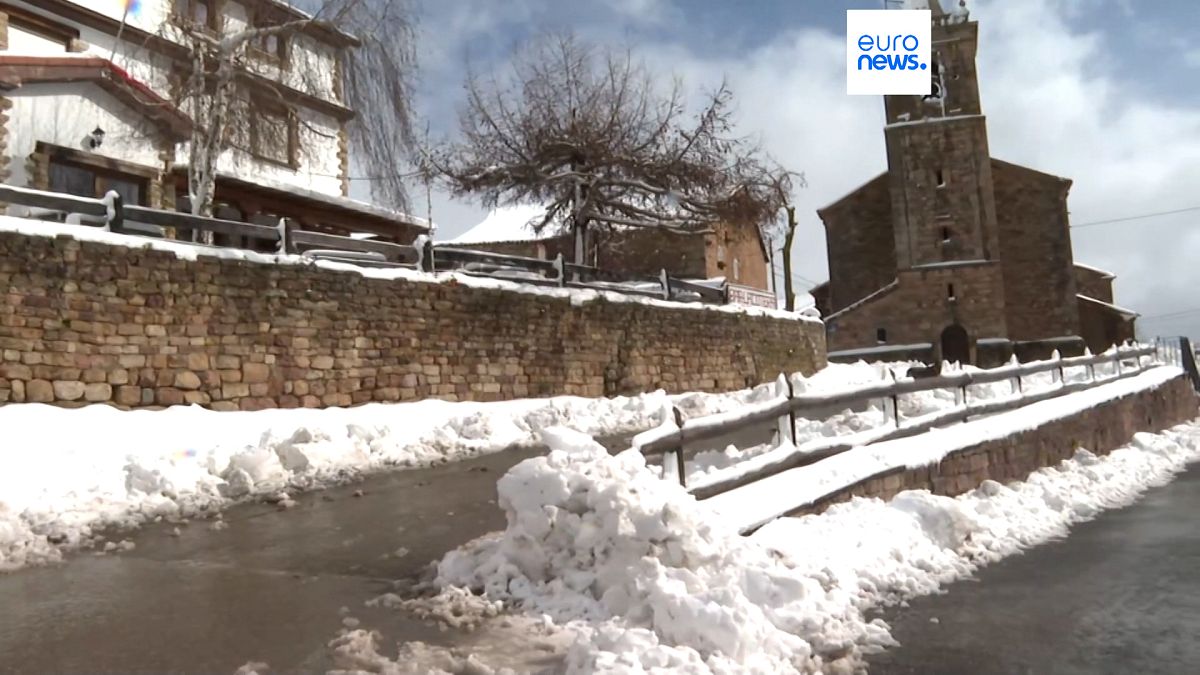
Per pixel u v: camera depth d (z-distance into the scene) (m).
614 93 24.34
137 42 18.20
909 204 38.22
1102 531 7.76
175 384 11.88
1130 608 5.27
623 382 19.30
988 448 9.43
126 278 11.52
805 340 27.02
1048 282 38.44
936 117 38.34
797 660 4.25
